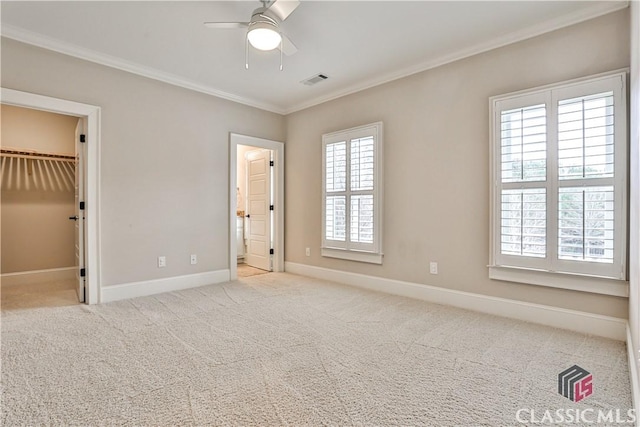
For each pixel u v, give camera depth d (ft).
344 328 8.94
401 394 5.77
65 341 7.97
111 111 11.46
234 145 14.98
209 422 4.99
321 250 15.29
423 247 11.72
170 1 8.18
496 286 10.07
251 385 6.04
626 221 7.78
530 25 9.14
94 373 6.44
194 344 7.85
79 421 5.01
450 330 8.77
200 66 11.94
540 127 9.03
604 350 7.46
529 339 8.13
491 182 9.95
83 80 10.85
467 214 10.65
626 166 7.76
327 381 6.19
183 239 13.41
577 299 8.68
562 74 8.83
